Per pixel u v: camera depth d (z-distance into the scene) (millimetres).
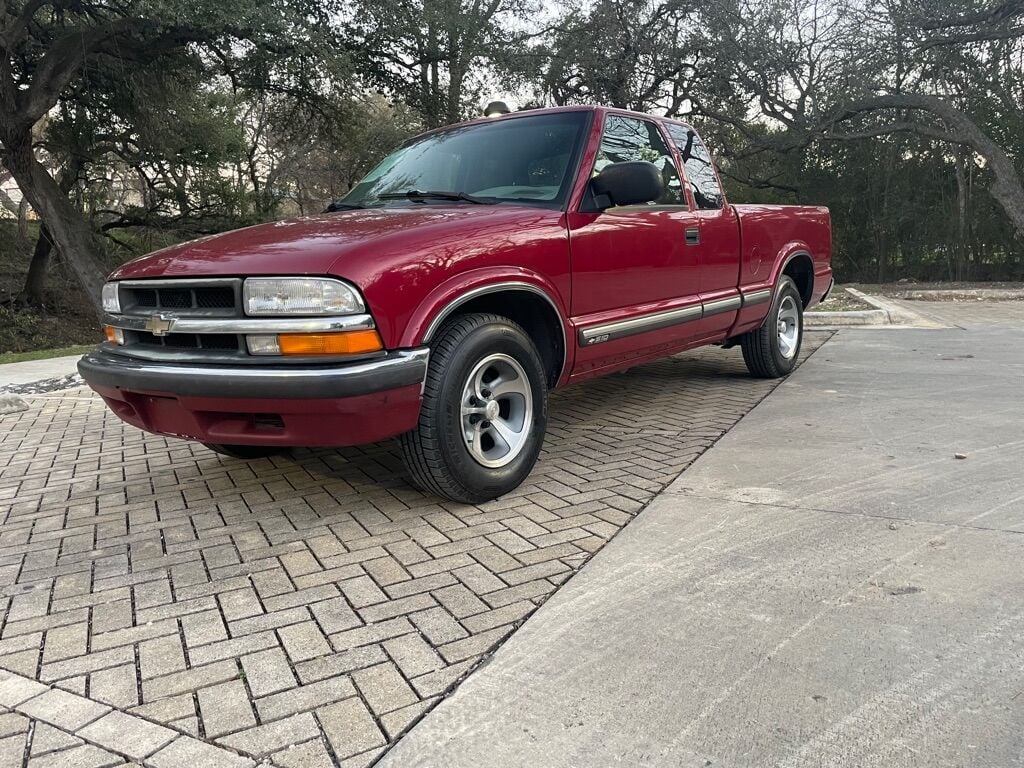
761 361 6129
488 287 3373
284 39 13914
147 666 2299
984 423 4637
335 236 3242
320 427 3041
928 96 17000
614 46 18750
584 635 2369
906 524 3105
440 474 3326
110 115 19609
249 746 1910
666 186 4812
